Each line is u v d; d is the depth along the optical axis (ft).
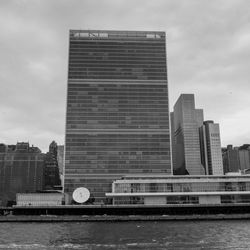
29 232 394.52
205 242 303.27
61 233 380.58
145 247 279.28
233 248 274.16
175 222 529.45
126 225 477.77
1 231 406.82
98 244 296.51
